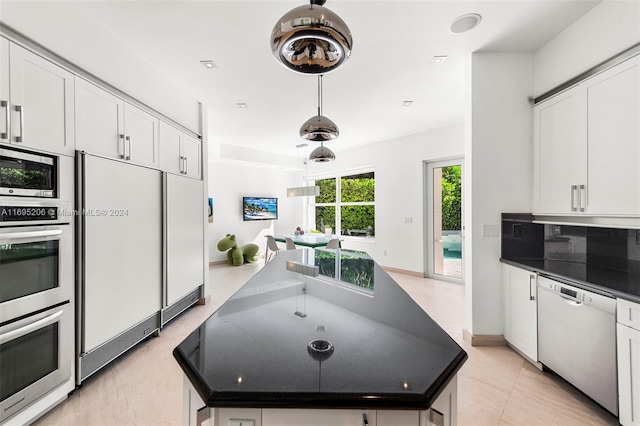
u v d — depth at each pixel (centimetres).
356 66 271
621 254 205
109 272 208
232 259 630
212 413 75
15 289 150
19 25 154
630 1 166
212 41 230
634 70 164
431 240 502
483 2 187
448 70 280
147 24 207
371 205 618
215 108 381
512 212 250
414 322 112
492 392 189
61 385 173
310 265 237
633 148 165
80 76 189
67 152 179
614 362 156
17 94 152
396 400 66
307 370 77
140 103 247
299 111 396
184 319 311
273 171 758
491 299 252
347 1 185
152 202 258
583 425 161
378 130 492
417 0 185
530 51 247
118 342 219
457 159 468
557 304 193
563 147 214
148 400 181
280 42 101
